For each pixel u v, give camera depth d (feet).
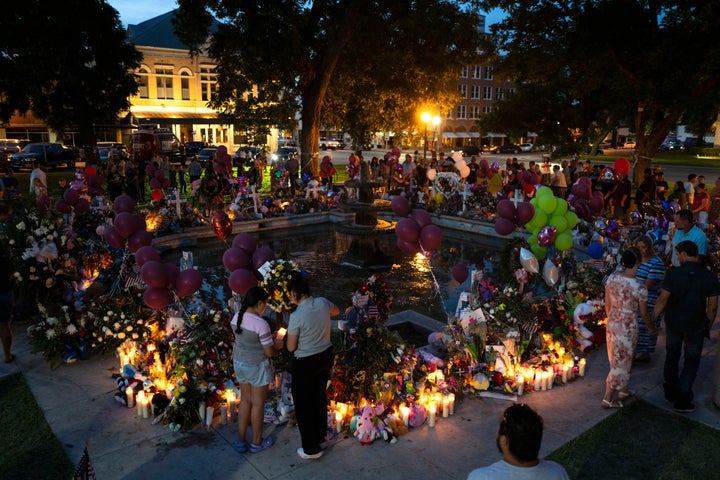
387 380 17.97
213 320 19.65
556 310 24.71
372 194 42.32
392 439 16.72
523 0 73.51
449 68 85.76
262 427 16.55
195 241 50.39
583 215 45.27
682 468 15.37
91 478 10.69
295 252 47.32
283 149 141.79
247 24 66.85
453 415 18.62
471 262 43.83
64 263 28.02
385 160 74.69
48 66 91.09
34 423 17.71
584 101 98.37
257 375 15.47
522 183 58.75
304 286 15.34
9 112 106.52
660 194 55.26
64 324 22.43
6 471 15.07
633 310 18.17
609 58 71.41
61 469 15.14
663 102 66.85
